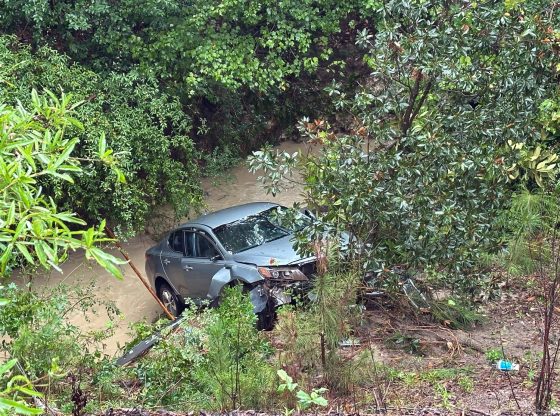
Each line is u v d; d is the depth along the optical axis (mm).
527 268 10109
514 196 10531
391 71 8445
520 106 8547
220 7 15555
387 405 6277
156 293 12688
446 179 8375
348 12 17391
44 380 6805
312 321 7301
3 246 3174
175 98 15672
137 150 14516
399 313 9008
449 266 8617
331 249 8266
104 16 15719
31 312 7387
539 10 8898
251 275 10172
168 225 15961
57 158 3820
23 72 13969
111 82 15031
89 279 13672
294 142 19953
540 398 5898
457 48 8258
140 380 7395
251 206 11945
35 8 14391
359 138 8438
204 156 17750
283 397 6398
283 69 16672
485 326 9125
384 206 8266
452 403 6492
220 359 6875
